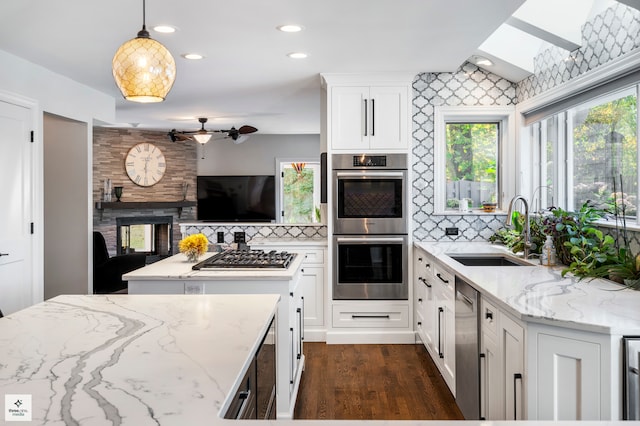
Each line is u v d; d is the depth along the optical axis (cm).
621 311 201
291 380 317
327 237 505
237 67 454
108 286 632
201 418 106
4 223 408
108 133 925
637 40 287
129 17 321
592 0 339
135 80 204
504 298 226
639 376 179
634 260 263
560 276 287
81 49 393
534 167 470
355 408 330
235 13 316
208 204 1038
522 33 423
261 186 1043
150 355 148
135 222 945
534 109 446
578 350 188
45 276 536
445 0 298
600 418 184
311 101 643
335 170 484
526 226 362
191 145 1034
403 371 405
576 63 361
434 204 498
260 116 783
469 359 284
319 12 316
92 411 109
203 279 313
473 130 509
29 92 434
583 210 331
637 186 307
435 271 387
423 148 497
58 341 163
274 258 366
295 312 345
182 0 294
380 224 484
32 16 320
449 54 416
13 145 416
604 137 351
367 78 478
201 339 165
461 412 311
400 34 361
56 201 536
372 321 488
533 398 198
